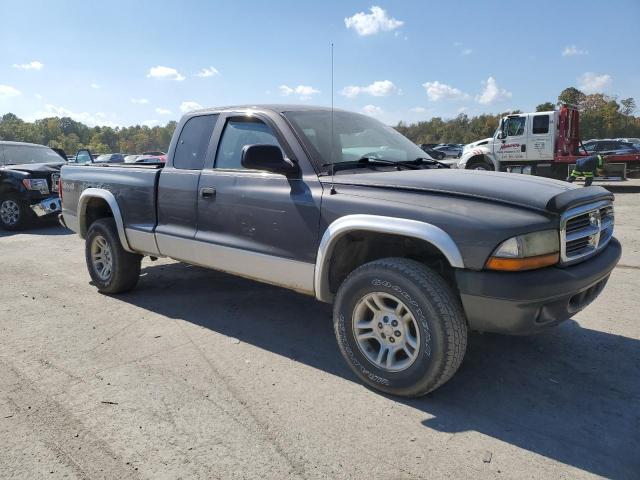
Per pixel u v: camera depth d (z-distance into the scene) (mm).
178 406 3062
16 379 3443
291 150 3707
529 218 2779
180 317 4680
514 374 3467
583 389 3262
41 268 6770
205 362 3699
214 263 4176
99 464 2523
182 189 4398
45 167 10430
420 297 2902
